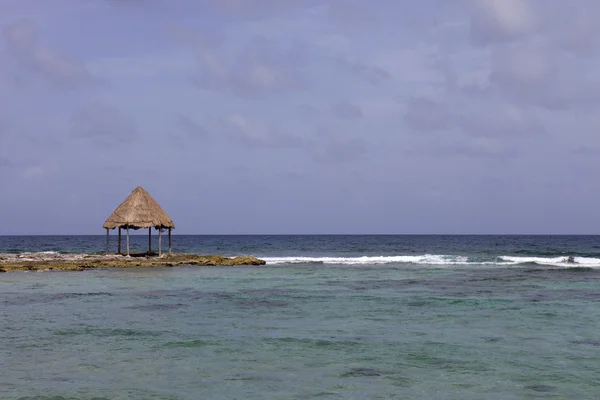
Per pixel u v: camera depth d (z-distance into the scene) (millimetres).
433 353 16406
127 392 12844
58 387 13188
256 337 18547
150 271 44625
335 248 102438
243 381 13703
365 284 35406
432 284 35594
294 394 12711
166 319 21984
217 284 35062
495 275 42281
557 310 24375
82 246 113500
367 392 12859
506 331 19641
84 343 17688
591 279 39125
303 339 18250
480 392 12875
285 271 45625
